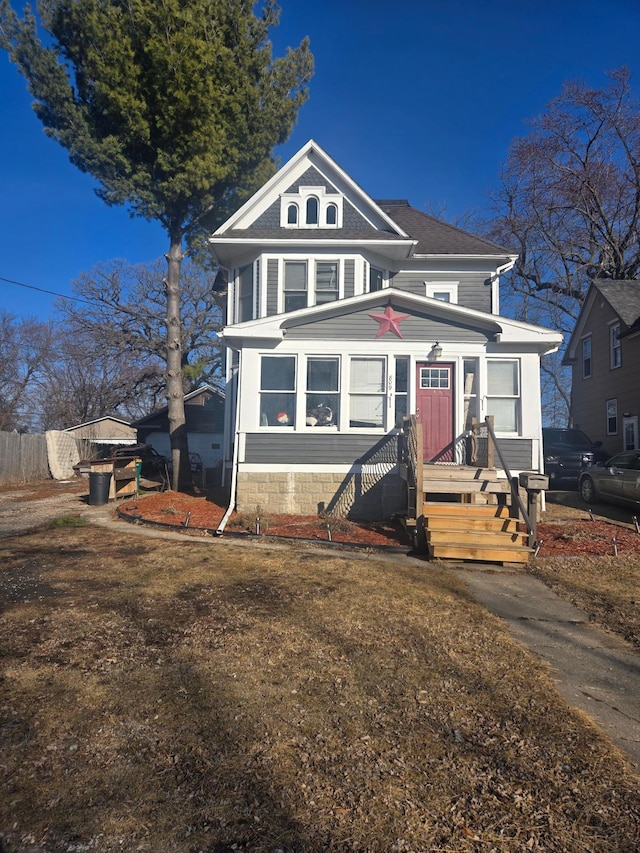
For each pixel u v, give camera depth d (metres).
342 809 2.73
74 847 2.44
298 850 2.46
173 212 16.12
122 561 7.79
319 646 4.78
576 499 15.05
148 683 3.99
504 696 4.04
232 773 2.98
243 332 11.58
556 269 31.58
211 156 15.08
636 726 3.73
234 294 16.08
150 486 18.11
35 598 6.00
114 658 4.41
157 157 15.38
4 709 3.59
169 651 4.57
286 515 11.34
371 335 11.81
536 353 11.70
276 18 16.08
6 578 6.86
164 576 6.95
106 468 14.91
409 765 3.13
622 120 26.95
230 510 11.21
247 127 16.08
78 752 3.14
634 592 6.99
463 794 2.89
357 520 11.36
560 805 2.83
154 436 28.72
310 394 11.79
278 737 3.34
